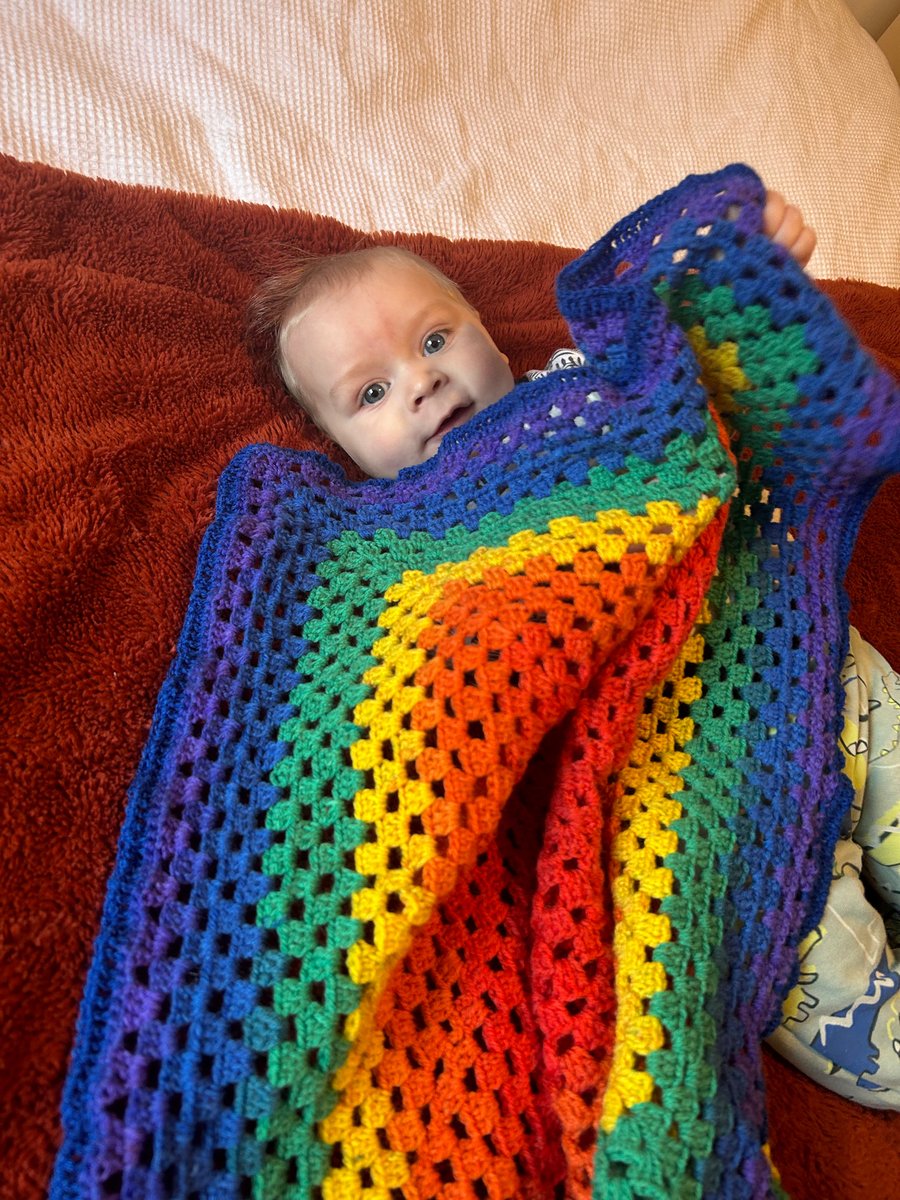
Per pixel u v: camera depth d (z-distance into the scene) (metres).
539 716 0.53
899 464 0.63
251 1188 0.44
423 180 1.12
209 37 1.09
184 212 0.93
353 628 0.62
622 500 0.60
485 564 0.60
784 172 1.27
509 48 1.23
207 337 0.86
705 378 0.64
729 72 1.33
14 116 0.97
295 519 0.69
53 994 0.52
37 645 0.63
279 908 0.50
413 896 0.49
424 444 0.83
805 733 0.62
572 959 0.52
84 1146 0.44
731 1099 0.48
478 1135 0.49
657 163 1.25
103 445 0.73
